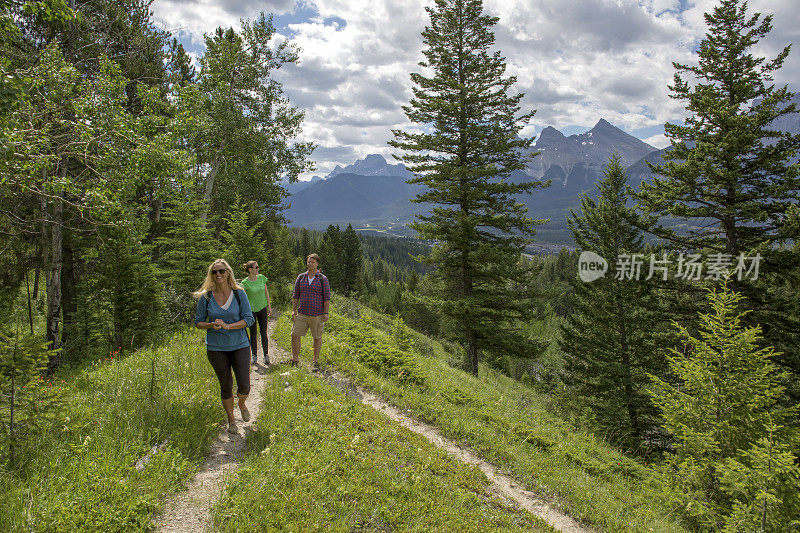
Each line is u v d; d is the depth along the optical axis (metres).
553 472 6.43
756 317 14.70
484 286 19.08
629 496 6.53
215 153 20.80
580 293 20.17
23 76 7.66
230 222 18.11
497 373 25.14
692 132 16.00
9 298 15.86
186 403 5.40
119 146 10.23
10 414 3.72
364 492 4.10
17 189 9.73
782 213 14.57
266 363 8.25
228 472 4.04
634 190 18.25
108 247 11.80
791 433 6.86
